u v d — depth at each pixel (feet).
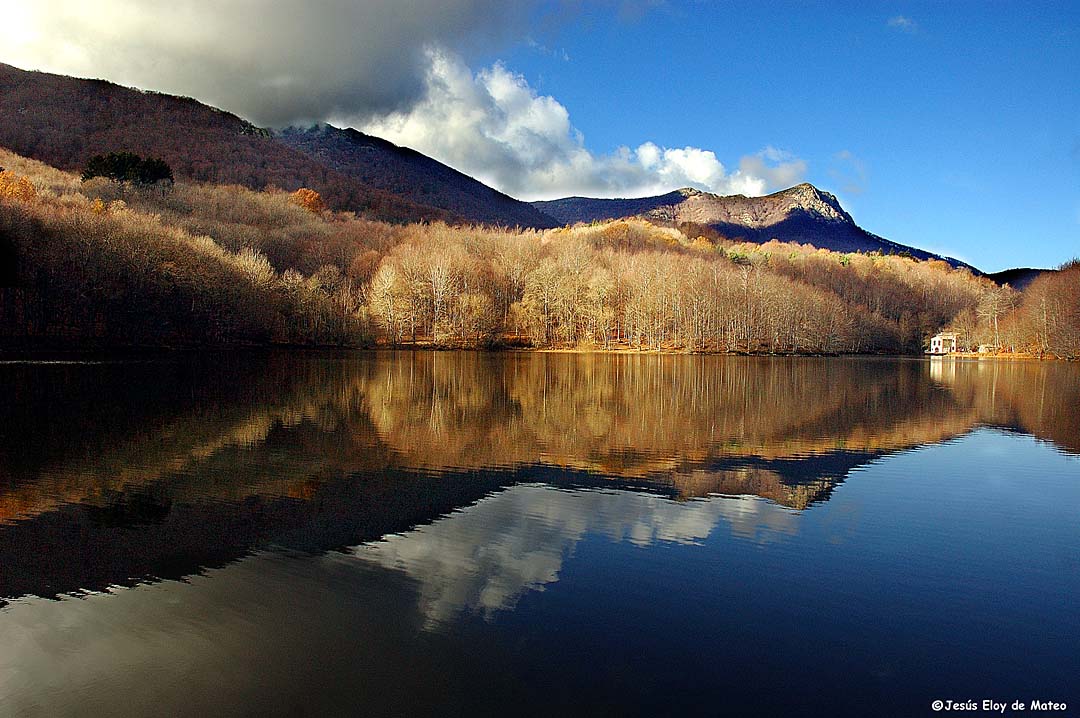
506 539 63.72
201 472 87.56
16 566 55.11
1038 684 39.86
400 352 396.57
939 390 216.54
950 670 41.24
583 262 515.50
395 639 43.55
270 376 219.61
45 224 285.02
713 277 480.23
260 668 39.93
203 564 56.08
